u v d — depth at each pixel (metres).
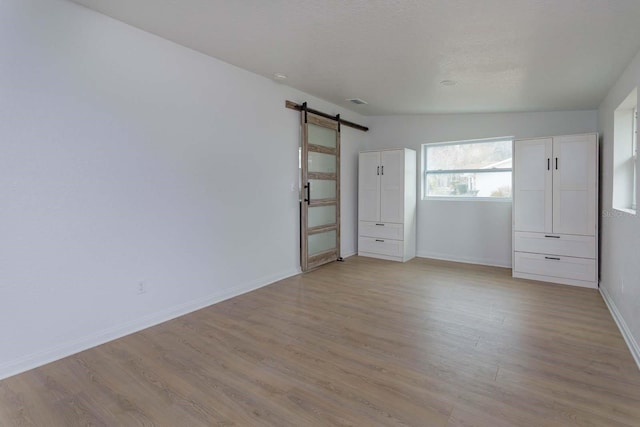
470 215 5.50
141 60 2.93
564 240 4.24
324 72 3.76
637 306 2.52
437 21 2.49
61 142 2.47
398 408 1.91
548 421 1.79
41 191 2.39
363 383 2.15
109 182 2.75
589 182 4.05
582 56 2.91
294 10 2.45
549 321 3.12
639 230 2.52
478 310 3.40
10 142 2.25
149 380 2.19
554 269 4.32
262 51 3.26
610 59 2.93
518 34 2.60
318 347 2.64
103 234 2.72
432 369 2.31
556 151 4.23
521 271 4.55
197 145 3.42
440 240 5.78
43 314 2.42
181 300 3.31
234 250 3.85
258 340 2.76
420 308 3.46
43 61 2.37
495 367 2.33
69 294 2.54
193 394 2.04
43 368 2.34
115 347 2.65
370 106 5.28
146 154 3.00
